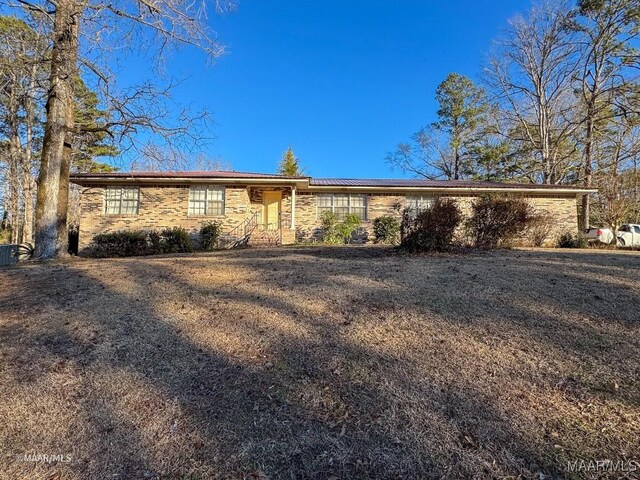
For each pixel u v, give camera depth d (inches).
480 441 91.4
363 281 214.5
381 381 117.3
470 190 624.4
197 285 220.5
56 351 144.6
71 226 850.8
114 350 143.6
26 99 416.5
